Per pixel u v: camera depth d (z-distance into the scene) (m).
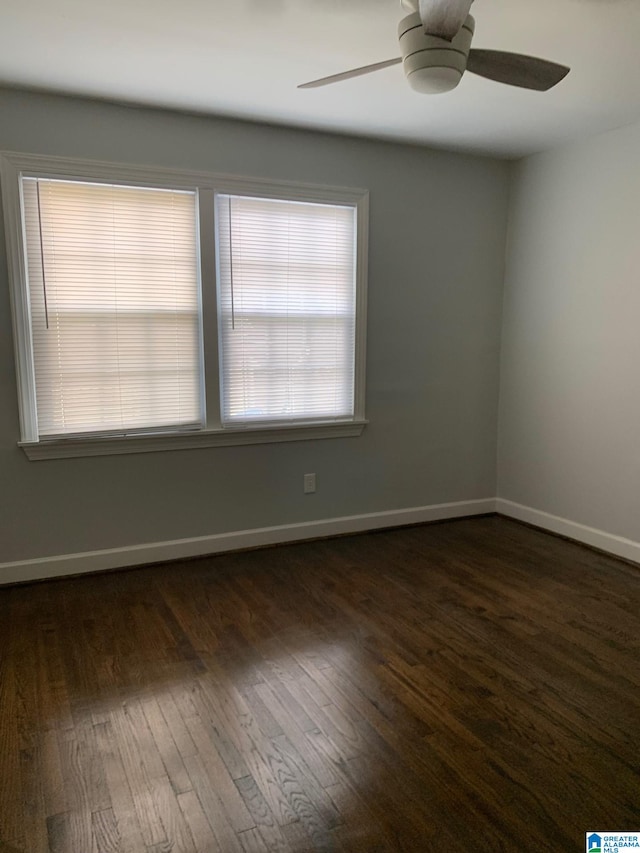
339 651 2.52
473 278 4.18
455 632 2.69
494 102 3.04
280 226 3.54
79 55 2.52
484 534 4.06
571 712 2.11
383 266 3.85
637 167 3.34
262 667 2.40
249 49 2.47
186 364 3.42
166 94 2.94
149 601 2.99
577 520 3.88
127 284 3.22
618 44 2.41
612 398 3.58
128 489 3.35
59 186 3.03
